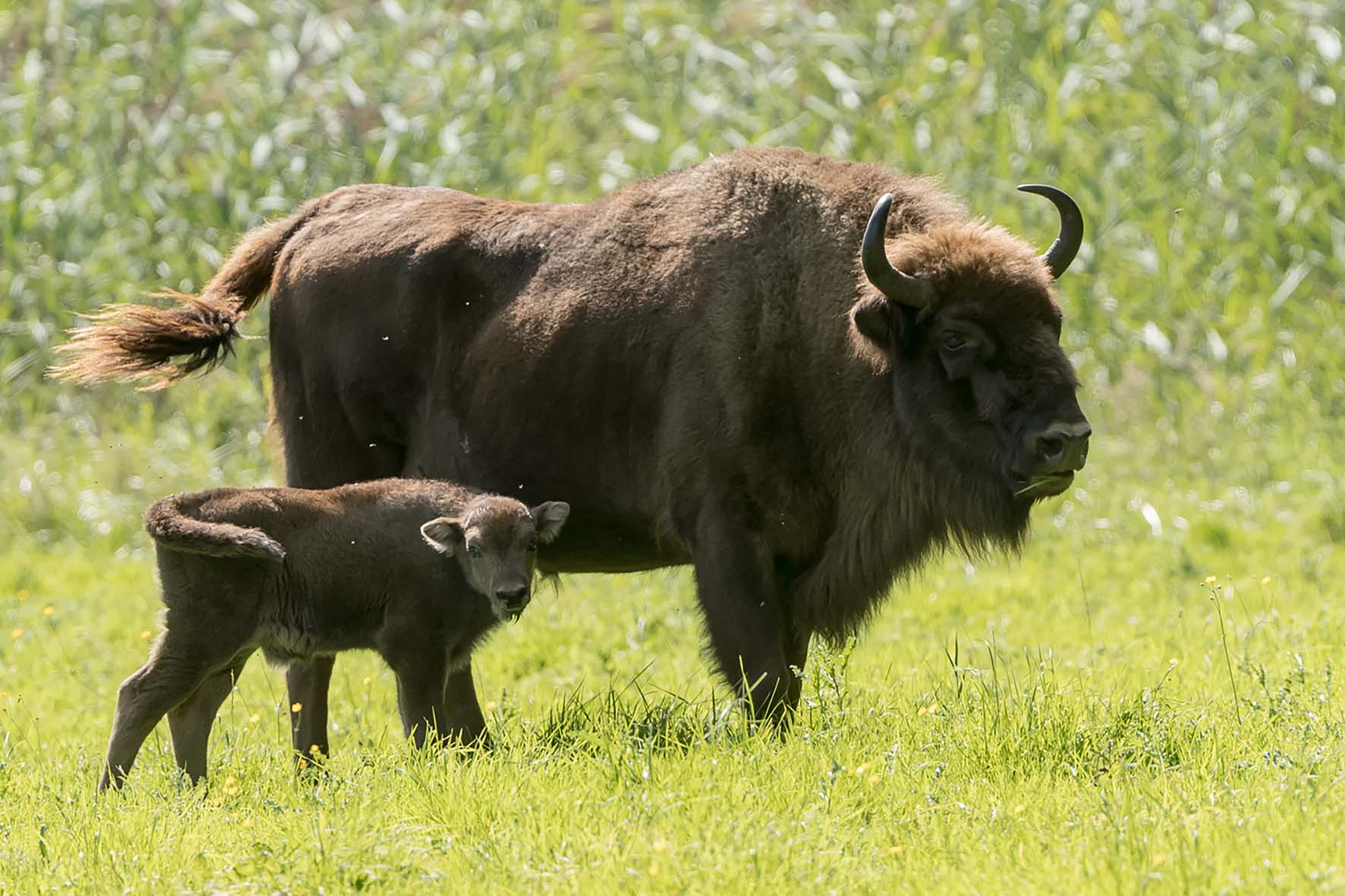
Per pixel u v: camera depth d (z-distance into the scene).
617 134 76.19
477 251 31.70
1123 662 32.97
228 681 27.34
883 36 73.50
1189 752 23.34
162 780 25.98
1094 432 60.16
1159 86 70.62
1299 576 42.59
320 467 33.34
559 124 75.31
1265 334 62.44
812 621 29.03
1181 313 65.12
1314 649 31.81
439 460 31.80
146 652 40.69
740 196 29.67
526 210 32.16
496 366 30.78
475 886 19.00
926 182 30.44
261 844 20.17
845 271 28.73
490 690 35.28
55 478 59.91
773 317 28.62
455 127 70.81
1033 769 22.70
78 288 68.69
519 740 26.91
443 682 27.59
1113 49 72.81
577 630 39.53
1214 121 68.75
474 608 27.77
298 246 34.00
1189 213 67.38
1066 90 68.94
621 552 30.77
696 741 24.61
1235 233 67.25
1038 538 49.44
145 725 26.28
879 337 27.56
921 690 29.59
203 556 26.31
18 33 81.38
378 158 70.81
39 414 66.12
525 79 75.69
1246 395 60.75
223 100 76.25
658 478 29.17
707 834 19.50
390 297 32.16
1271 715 24.88
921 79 71.50
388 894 18.86
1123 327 63.62
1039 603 41.94
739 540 28.20
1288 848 18.39
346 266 32.78
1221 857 18.11
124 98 75.06
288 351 33.69
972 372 27.33
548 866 19.39
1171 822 19.64
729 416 28.33
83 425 64.62
